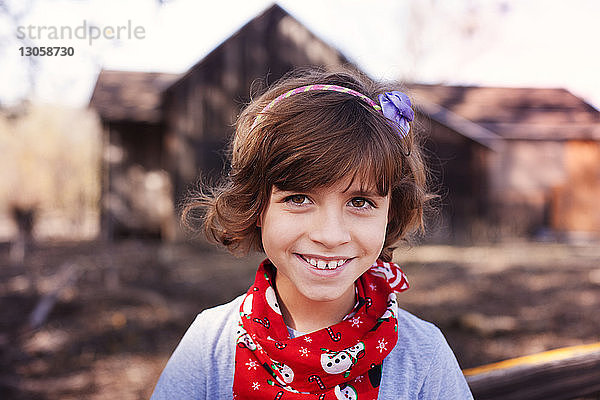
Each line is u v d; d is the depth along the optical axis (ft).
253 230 4.31
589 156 52.47
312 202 3.76
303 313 4.19
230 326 4.36
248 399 4.03
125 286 23.50
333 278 3.76
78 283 23.61
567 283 27.94
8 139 48.37
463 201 47.01
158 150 43.91
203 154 40.40
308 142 3.68
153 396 4.31
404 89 4.96
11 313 19.15
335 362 3.92
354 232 3.77
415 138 4.59
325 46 40.34
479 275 29.99
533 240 48.70
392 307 4.18
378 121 3.87
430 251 39.24
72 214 56.08
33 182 50.62
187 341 4.41
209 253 36.58
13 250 33.47
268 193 3.86
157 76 47.73
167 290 23.99
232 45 40.29
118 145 43.65
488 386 5.21
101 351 15.80
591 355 5.74
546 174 52.54
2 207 49.34
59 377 14.01
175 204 40.55
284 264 3.85
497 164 52.29
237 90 40.40
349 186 3.68
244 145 4.05
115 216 43.37
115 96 44.01
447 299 24.06
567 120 55.47
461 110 55.88
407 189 4.31
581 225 52.26
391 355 4.20
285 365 3.97
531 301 23.81
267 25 40.27
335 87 4.10
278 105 3.95
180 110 40.37
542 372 5.47
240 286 25.95
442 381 4.22
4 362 14.70
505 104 57.47
